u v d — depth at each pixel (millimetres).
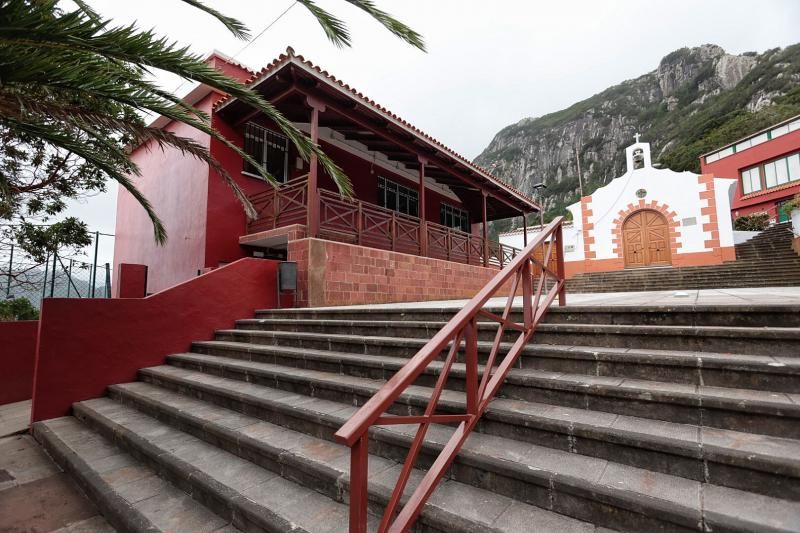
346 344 3588
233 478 2264
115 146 4328
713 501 1452
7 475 2969
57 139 3428
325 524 1787
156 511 2170
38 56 2611
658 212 15234
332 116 7859
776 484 1470
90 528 2270
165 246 8781
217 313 5172
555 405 2270
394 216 8195
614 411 2094
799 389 1864
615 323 2867
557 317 3137
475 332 1996
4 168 6012
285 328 4621
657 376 2217
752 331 2186
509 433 2105
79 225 7859
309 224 6359
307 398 3004
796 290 5754
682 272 13219
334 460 2184
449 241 10016
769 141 19438
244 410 3092
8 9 2254
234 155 7910
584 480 1629
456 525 1579
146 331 4555
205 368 4086
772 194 19234
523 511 1675
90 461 2869
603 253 16094
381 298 7180
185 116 3672
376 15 3225
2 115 3061
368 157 10297
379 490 1853
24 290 7234
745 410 1759
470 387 1972
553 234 3527
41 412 3861
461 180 10688
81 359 4113
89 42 2549
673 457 1673
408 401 2492
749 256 13742
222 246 7695
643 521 1479
